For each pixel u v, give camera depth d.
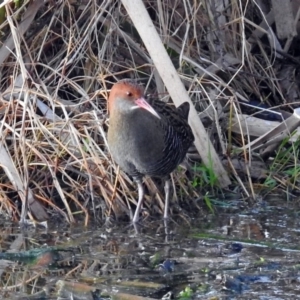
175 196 10.75
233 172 11.27
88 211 10.42
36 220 10.27
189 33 12.55
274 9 13.05
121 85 10.12
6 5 10.88
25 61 11.66
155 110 10.21
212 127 11.66
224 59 12.48
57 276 8.39
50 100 10.81
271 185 11.19
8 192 10.61
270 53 13.16
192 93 11.76
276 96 12.76
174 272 8.48
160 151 10.17
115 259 8.93
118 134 10.16
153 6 12.35
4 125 10.61
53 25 11.91
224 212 10.63
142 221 10.35
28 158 10.60
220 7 12.59
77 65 11.87
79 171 10.62
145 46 11.34
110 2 11.82
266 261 8.78
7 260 8.90
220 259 8.88
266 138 11.47
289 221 10.27
